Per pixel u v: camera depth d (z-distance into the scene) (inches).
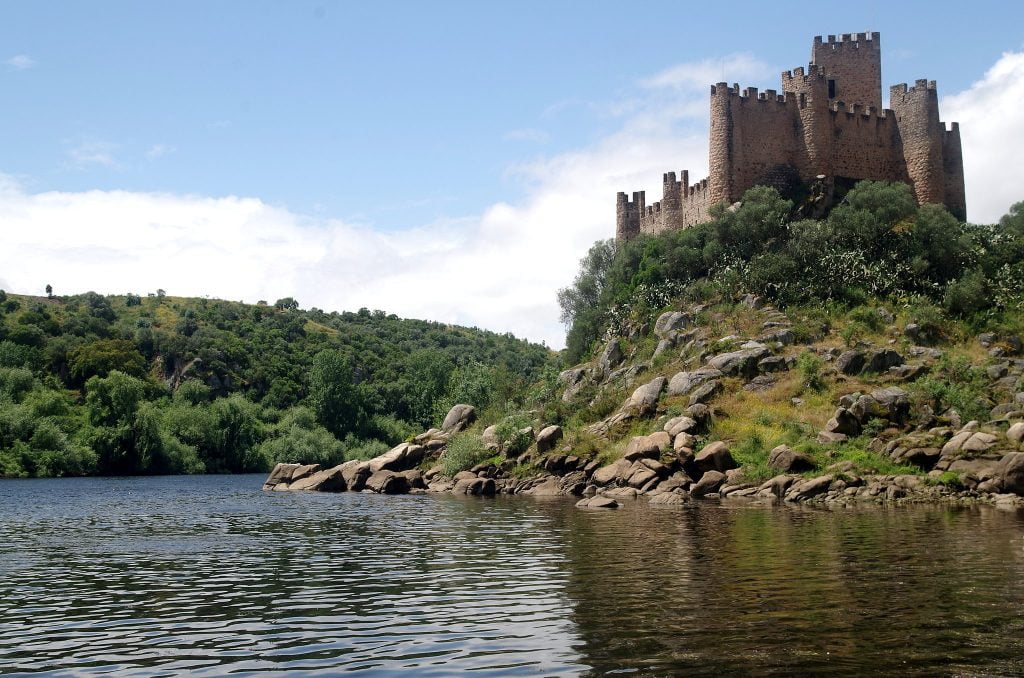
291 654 609.6
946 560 960.3
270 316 7411.4
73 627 708.0
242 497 2501.2
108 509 2059.5
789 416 2326.5
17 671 580.7
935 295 2989.7
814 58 3865.7
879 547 1072.8
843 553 1025.5
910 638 612.7
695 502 1844.2
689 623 669.3
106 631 692.7
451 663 575.2
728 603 740.7
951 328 2795.3
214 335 6338.6
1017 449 1822.1
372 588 872.3
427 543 1259.8
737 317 2940.5
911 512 1526.8
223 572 1003.3
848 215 3174.2
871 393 2284.7
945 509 1573.6
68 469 3988.7
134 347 5689.0
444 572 970.1
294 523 1630.2
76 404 4712.1
